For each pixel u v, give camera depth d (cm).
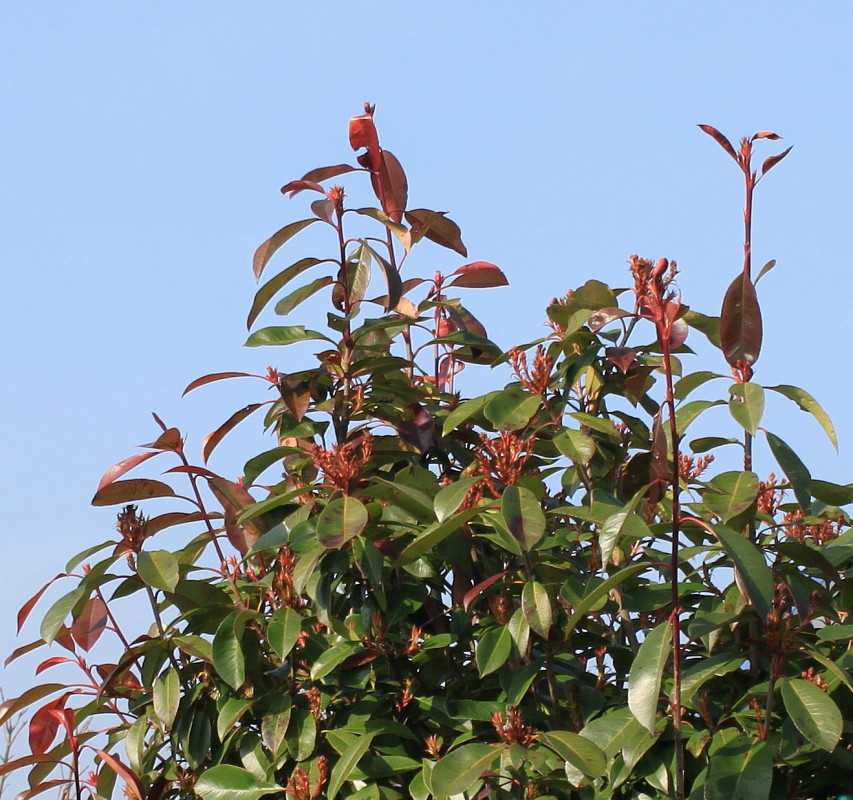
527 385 415
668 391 301
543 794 365
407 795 387
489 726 391
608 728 347
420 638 422
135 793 421
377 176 493
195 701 414
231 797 385
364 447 399
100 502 422
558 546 406
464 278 514
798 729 315
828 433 349
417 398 454
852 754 341
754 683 364
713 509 339
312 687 404
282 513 441
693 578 411
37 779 445
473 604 421
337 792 383
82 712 429
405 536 412
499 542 376
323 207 445
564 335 434
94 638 424
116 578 414
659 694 320
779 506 424
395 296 439
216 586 428
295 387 444
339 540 358
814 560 350
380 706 399
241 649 387
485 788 350
